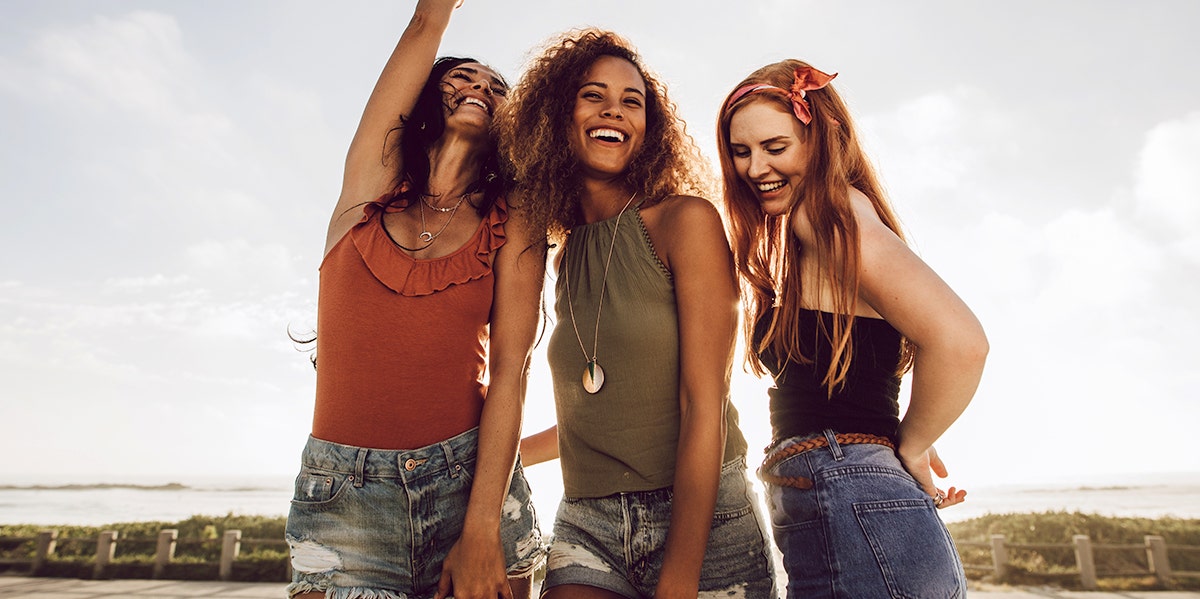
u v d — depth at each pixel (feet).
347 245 5.79
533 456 7.43
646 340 5.65
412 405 5.56
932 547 4.88
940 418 5.03
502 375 5.77
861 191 6.15
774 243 6.35
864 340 5.50
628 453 5.64
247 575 44.01
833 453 5.28
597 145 6.15
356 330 5.57
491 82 6.46
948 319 4.77
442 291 5.65
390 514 5.46
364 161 6.09
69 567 47.21
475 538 5.29
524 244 6.11
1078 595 35.17
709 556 5.64
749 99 5.92
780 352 5.89
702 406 5.31
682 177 6.73
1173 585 37.27
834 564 5.05
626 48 6.68
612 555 5.74
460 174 6.29
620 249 5.90
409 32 6.13
